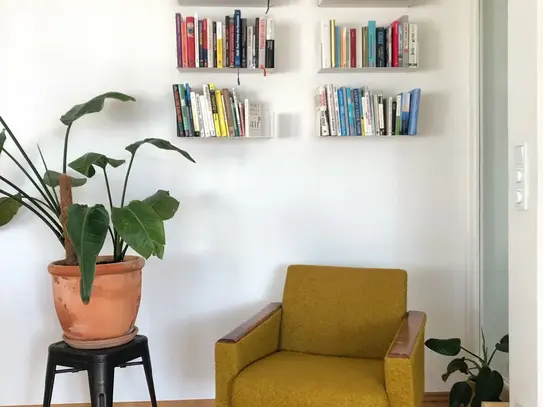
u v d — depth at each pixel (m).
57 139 2.73
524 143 1.80
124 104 2.74
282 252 2.82
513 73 1.87
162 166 2.77
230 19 2.59
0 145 2.16
